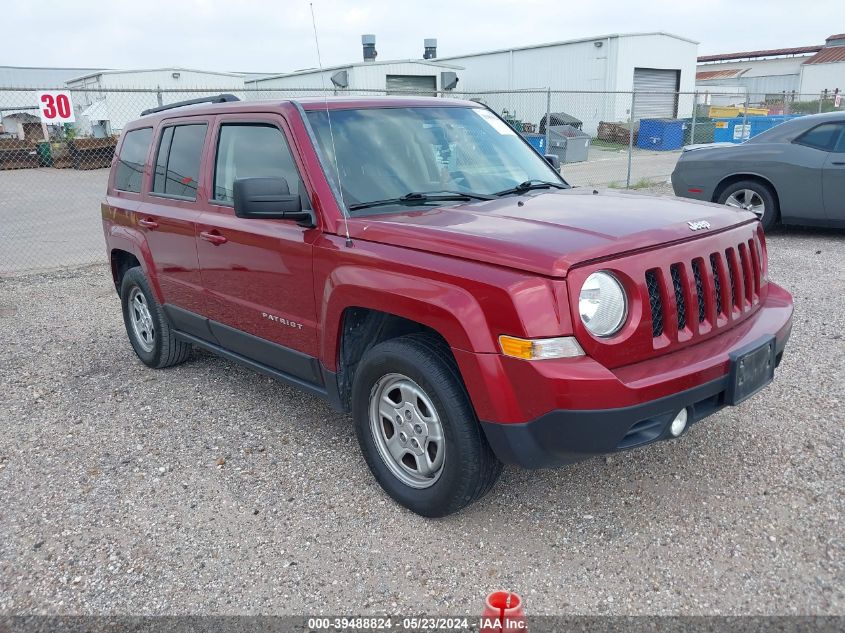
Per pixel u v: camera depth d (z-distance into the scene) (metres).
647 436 2.86
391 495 3.48
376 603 2.82
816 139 8.70
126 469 3.98
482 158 4.20
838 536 3.06
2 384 5.38
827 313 6.11
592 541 3.14
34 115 33.47
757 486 3.48
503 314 2.74
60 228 13.56
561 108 33.59
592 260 2.76
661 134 25.92
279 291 3.85
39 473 3.97
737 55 60.09
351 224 3.42
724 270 3.19
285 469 3.91
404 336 3.27
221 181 4.31
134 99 28.95
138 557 3.17
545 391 2.69
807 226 9.46
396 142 3.96
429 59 38.72
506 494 3.55
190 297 4.71
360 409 3.49
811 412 4.23
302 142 3.70
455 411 3.00
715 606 2.70
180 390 5.12
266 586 2.94
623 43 31.14
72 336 6.59
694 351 3.01
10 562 3.16
